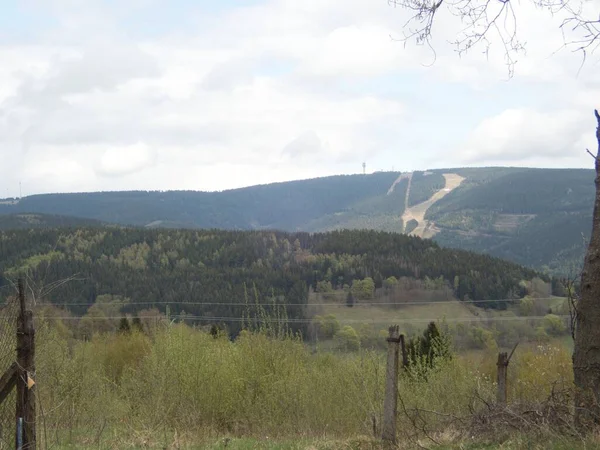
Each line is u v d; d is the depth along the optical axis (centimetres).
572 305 1004
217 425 1747
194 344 1831
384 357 1823
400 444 980
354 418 1638
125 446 1185
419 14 1029
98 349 3123
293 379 1773
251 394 1811
